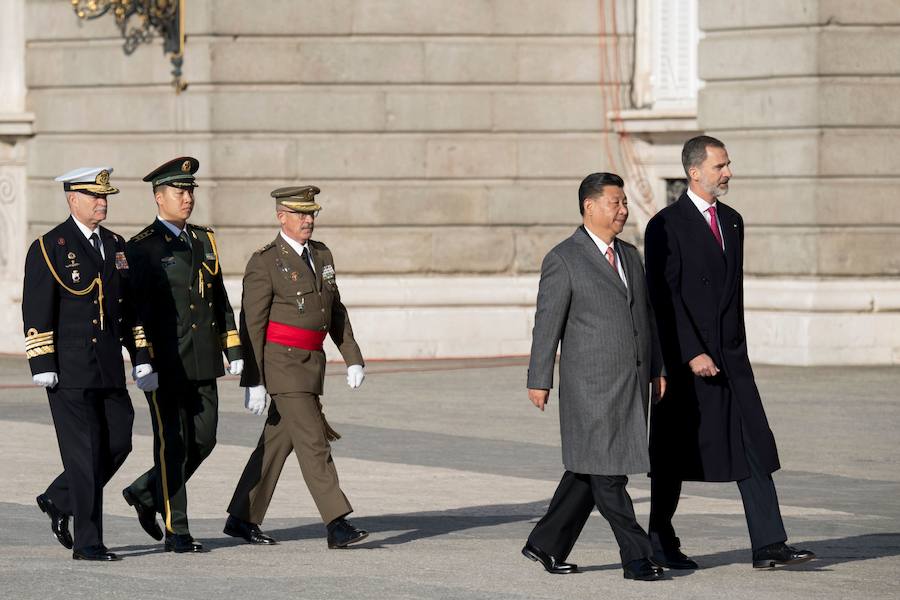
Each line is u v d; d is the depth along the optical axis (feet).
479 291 167.22
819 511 85.66
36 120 176.04
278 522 83.87
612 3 169.68
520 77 168.45
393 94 166.20
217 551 74.59
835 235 155.12
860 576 67.82
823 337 153.99
